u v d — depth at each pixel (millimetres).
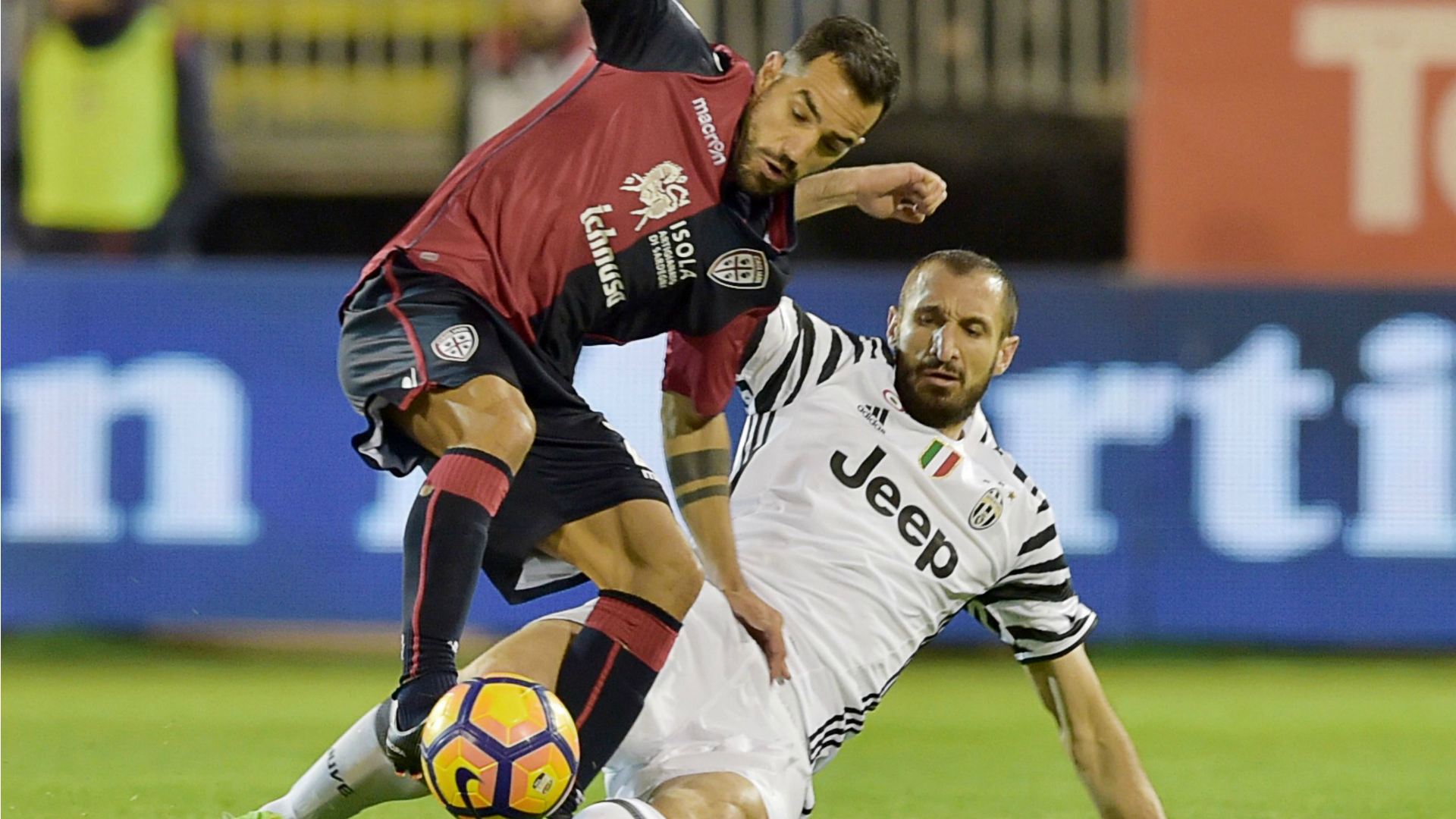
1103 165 39031
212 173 38438
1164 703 29828
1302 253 36188
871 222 39500
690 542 15164
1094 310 33000
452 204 14578
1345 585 33031
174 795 20219
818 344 15375
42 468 32375
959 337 14680
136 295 32406
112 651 34406
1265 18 36031
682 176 14719
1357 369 32969
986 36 38688
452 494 13656
